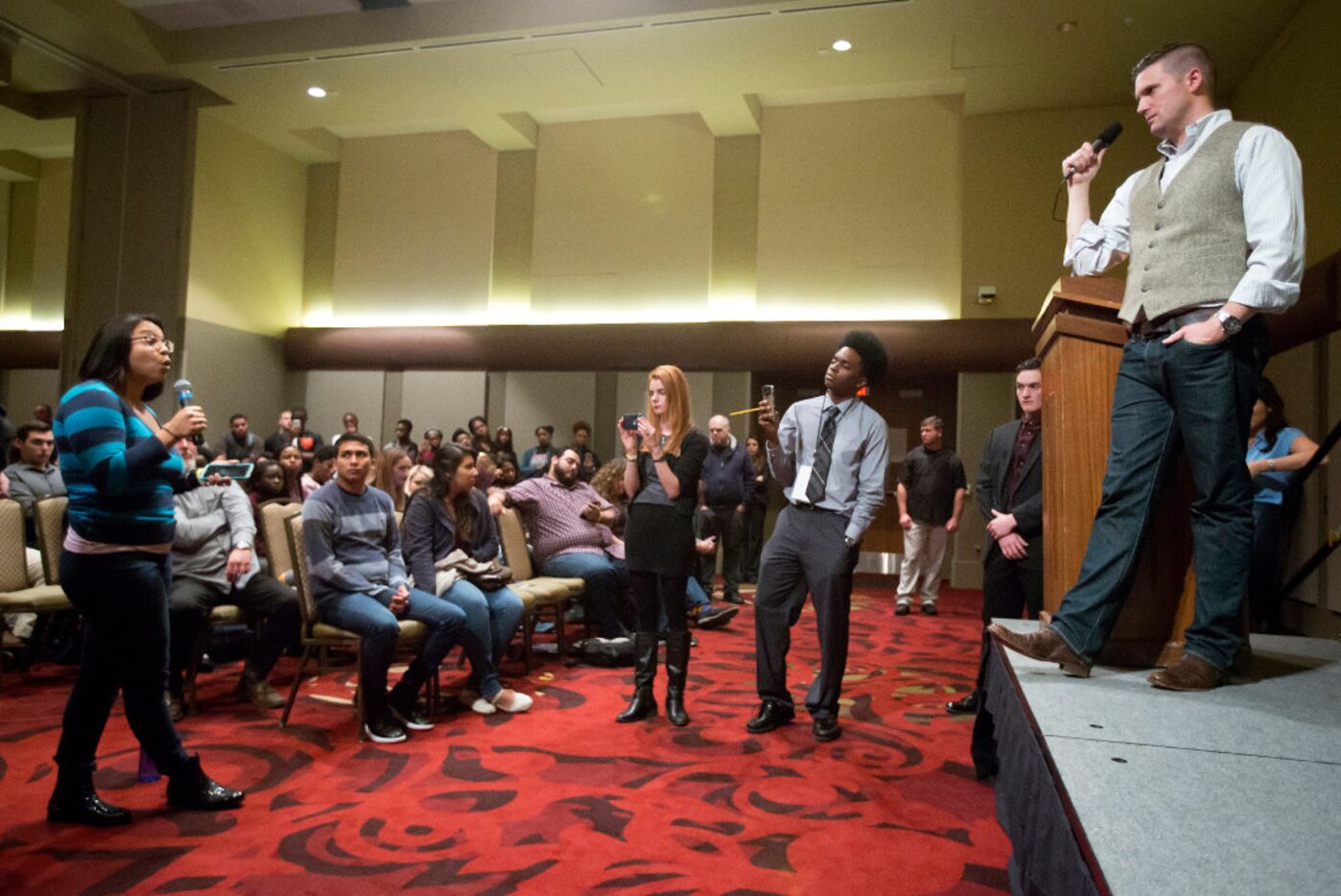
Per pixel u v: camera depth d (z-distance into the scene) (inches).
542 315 408.2
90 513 92.4
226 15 323.9
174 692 143.1
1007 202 351.3
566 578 199.3
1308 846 41.9
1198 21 274.7
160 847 91.8
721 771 118.1
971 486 347.9
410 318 426.9
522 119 397.1
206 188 382.6
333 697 156.9
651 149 398.0
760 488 332.5
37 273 453.7
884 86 358.9
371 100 365.7
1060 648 75.6
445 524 157.9
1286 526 234.5
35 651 179.8
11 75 345.7
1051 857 49.8
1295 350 241.9
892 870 88.1
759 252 382.6
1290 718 62.4
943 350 347.3
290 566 169.2
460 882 84.7
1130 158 342.0
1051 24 283.9
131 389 99.3
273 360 423.8
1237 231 70.2
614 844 93.8
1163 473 75.1
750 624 245.3
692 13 285.3
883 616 267.3
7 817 99.3
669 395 142.2
